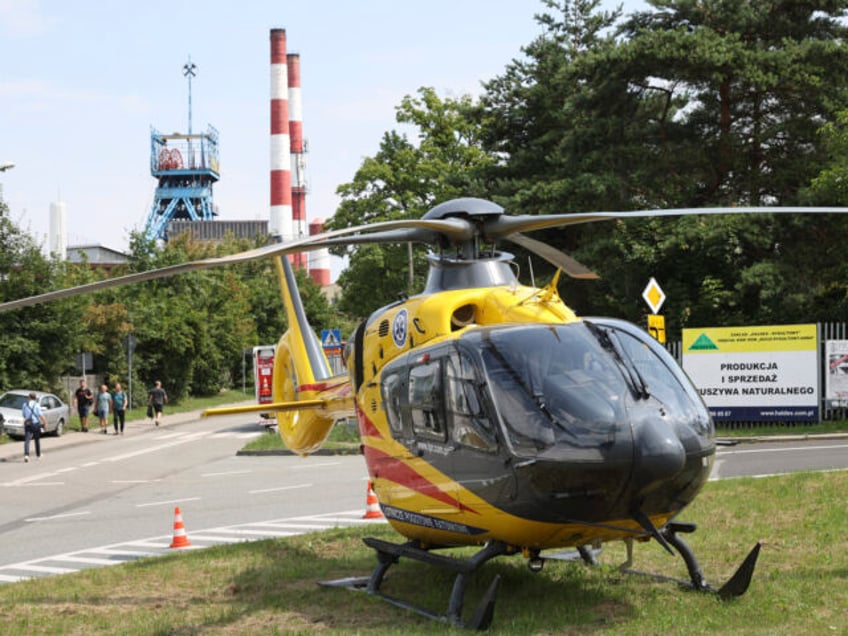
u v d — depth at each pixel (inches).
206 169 5506.9
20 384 1567.4
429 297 392.8
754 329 1047.0
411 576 435.8
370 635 334.3
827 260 1312.7
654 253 1364.4
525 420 329.7
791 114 1417.3
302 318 553.9
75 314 1616.6
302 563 474.3
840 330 1061.1
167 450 1266.0
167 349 2219.5
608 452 320.8
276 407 493.0
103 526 666.2
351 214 1948.8
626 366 346.0
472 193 1585.9
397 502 394.0
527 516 330.0
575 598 374.9
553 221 387.5
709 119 1478.8
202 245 3132.4
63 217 3811.5
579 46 1860.2
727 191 1460.4
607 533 337.7
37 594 434.6
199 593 426.0
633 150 1419.8
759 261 1349.7
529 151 1649.9
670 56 1306.6
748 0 1433.3
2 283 1544.0
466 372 347.9
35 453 1250.6
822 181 1272.1
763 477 638.5
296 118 4357.8
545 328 353.1
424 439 370.6
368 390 418.0
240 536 593.0
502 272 400.8
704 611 345.7
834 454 826.2
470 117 1792.6
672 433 330.6
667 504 336.2
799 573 397.1
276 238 569.9
